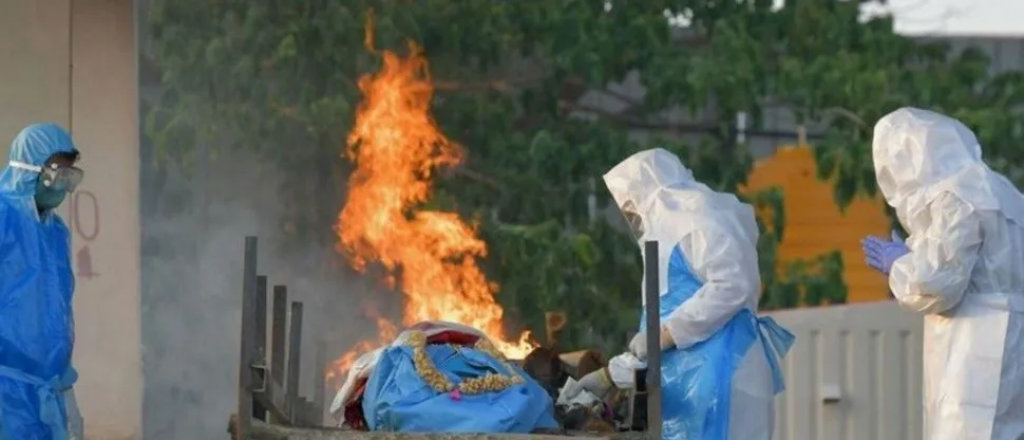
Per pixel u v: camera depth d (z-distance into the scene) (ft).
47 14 68.18
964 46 88.53
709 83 68.69
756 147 86.48
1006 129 69.56
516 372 44.32
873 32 73.36
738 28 71.36
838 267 71.72
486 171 70.49
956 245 43.27
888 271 45.96
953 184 43.83
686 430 46.21
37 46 68.23
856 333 63.98
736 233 46.73
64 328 46.24
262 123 66.44
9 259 45.19
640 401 40.47
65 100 68.39
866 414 63.98
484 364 44.06
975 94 74.59
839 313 64.08
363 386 44.68
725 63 69.51
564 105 75.20
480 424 41.68
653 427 39.88
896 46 73.61
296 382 46.68
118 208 68.74
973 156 44.91
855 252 81.41
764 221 71.46
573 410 44.60
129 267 68.90
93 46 68.39
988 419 43.75
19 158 45.80
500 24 69.82
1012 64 88.89
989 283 44.06
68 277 47.11
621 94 78.84
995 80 74.43
